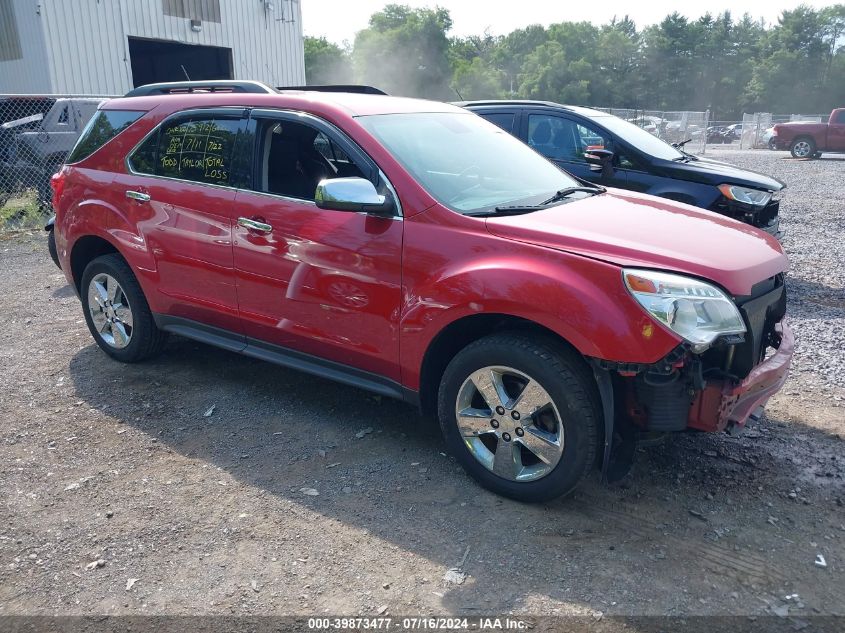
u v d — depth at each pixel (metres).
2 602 2.80
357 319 3.78
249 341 4.43
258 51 20.98
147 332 5.02
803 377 5.00
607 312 3.03
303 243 3.90
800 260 8.89
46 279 7.90
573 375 3.16
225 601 2.79
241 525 3.28
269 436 4.14
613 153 7.67
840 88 97.31
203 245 4.39
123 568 2.99
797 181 18.25
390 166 3.71
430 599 2.80
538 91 106.31
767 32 108.12
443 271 3.44
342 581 2.90
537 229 3.34
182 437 4.12
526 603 2.77
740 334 3.08
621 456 3.32
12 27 16.33
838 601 2.79
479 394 3.52
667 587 2.86
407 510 3.39
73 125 11.91
